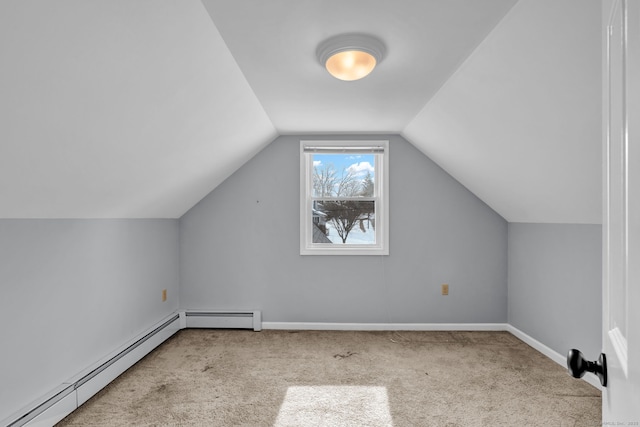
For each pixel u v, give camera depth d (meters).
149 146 2.12
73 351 2.26
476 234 3.67
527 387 2.44
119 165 2.08
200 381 2.53
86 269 2.39
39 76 1.23
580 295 2.62
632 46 0.54
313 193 3.78
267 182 3.73
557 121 1.88
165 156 2.36
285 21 1.61
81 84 1.38
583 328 2.59
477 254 3.67
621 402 0.61
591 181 2.11
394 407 2.19
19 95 1.24
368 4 1.50
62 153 1.65
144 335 2.98
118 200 2.47
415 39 1.77
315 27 1.66
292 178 3.72
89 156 1.81
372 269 3.70
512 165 2.59
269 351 3.09
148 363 2.84
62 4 1.07
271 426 1.99
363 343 3.29
